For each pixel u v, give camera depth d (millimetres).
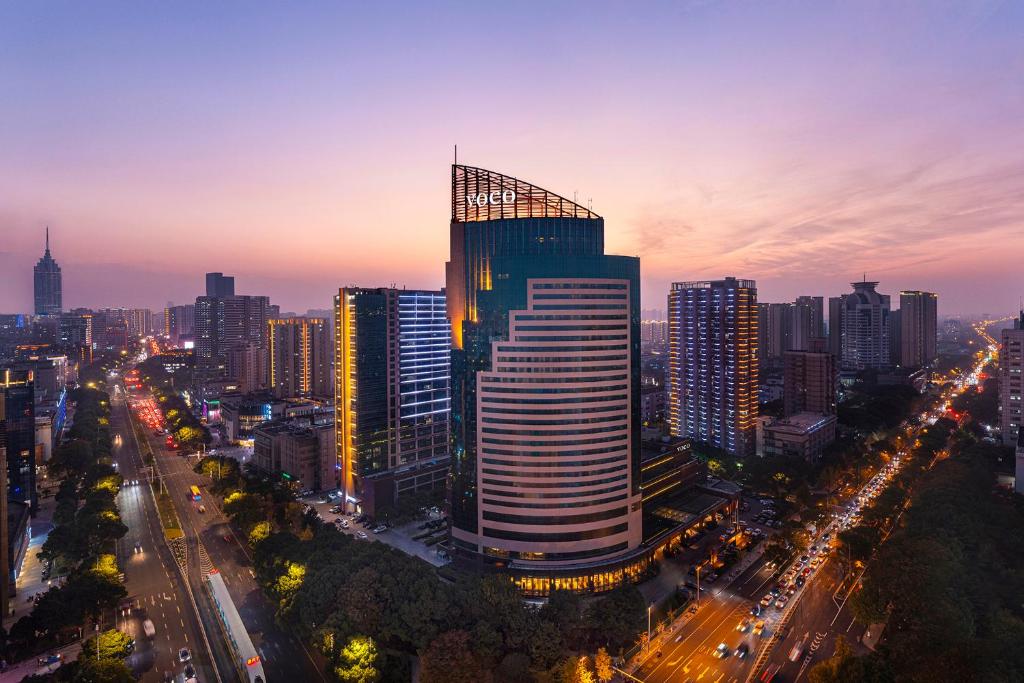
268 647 161125
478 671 137875
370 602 152875
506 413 191000
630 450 198125
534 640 145250
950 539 183250
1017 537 189875
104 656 136750
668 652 158125
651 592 189000
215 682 145500
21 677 147500
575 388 188625
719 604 183625
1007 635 134125
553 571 182625
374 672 136625
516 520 190875
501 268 192250
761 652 157750
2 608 173625
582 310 188625
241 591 193875
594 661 150375
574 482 189250
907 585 154875
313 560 176375
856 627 169500
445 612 152000
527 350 188875
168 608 182500
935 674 122125
